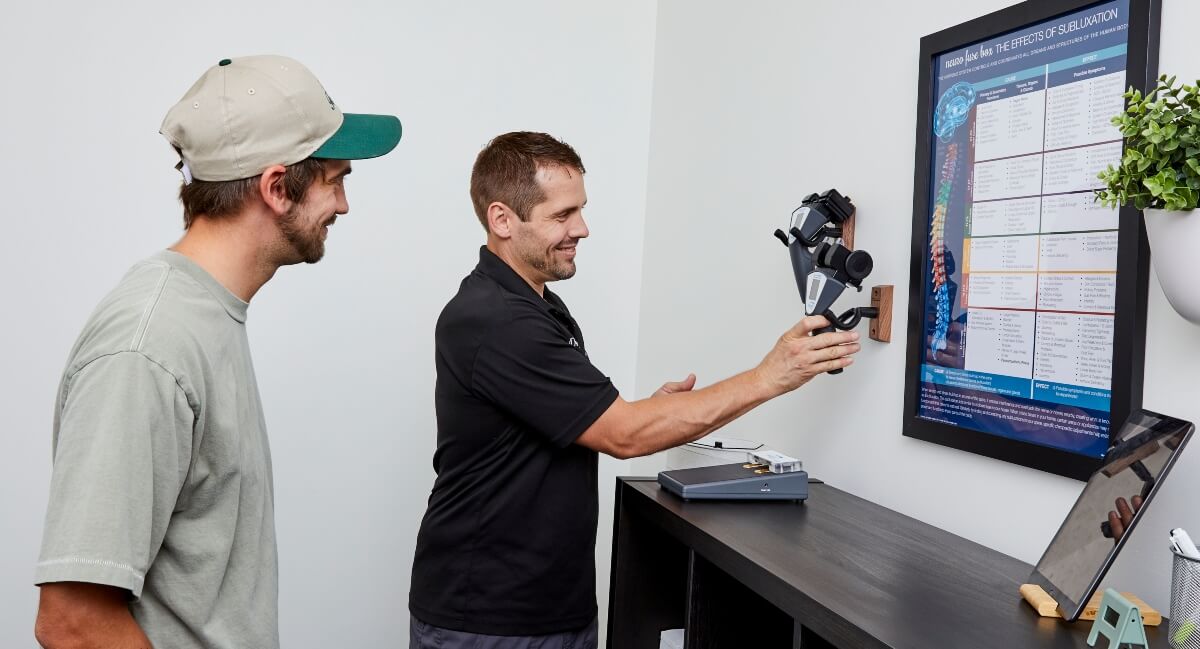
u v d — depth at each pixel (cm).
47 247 226
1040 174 136
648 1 286
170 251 109
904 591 116
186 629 106
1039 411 135
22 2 222
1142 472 105
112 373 95
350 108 249
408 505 260
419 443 261
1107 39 126
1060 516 131
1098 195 111
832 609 108
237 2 239
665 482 173
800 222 161
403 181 256
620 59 282
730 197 232
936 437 155
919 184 161
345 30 249
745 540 138
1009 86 143
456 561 158
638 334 288
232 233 113
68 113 226
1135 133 104
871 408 175
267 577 117
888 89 172
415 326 259
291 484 247
